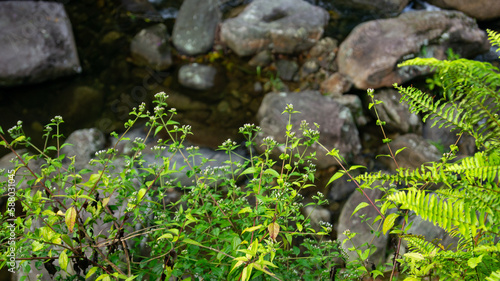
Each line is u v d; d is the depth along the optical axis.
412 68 4.29
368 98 4.23
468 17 4.73
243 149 3.91
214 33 4.86
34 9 4.67
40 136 4.04
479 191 1.59
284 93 4.21
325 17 4.89
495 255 1.61
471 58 4.66
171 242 1.91
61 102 4.34
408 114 4.05
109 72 4.62
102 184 2.04
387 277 2.47
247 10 4.90
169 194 3.35
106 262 1.99
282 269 2.06
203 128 4.12
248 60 4.69
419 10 5.06
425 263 1.72
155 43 4.75
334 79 4.39
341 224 3.27
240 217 2.19
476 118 1.73
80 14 5.06
